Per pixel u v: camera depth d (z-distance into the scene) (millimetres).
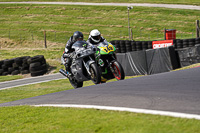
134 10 169500
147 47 82375
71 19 163875
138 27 144125
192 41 74312
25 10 182500
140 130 10695
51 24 157250
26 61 74375
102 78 26875
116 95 17688
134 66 52500
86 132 11734
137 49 83375
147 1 191625
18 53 104062
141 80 22500
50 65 81750
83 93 20906
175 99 14398
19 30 149625
